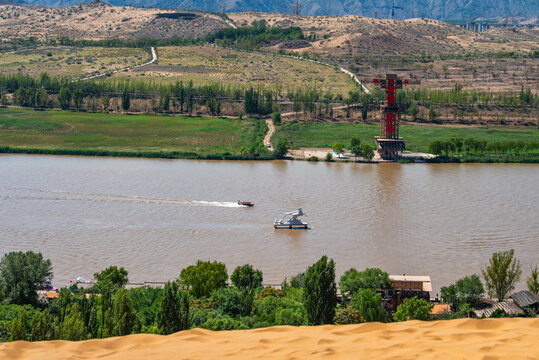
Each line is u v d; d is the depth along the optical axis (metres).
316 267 153.12
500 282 195.50
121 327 131.12
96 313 138.88
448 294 196.75
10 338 121.94
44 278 196.12
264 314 168.00
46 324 121.12
